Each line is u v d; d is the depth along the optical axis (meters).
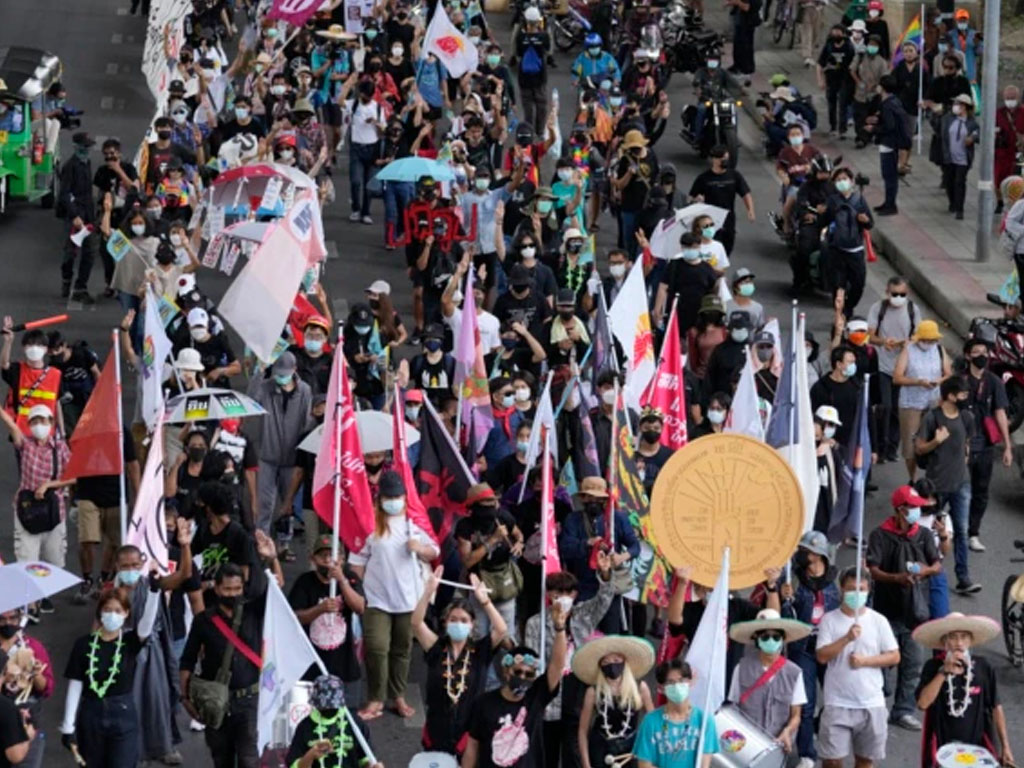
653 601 68.62
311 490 79.00
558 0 159.25
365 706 68.44
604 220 123.12
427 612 70.31
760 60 158.25
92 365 85.94
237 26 165.50
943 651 61.41
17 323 105.56
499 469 74.69
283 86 122.81
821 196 110.25
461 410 78.06
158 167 111.12
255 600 61.78
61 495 75.00
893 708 70.25
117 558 64.44
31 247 117.75
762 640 61.78
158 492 65.06
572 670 59.59
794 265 110.69
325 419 68.69
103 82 151.38
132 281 96.69
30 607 75.12
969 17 143.62
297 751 55.41
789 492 65.44
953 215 123.25
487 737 57.47
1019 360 92.31
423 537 67.75
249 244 97.75
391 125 119.44
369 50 132.62
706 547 65.69
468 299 77.75
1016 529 85.69
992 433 81.81
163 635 63.28
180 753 66.44
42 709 69.62
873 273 116.69
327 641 65.25
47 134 124.00
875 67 135.12
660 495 65.62
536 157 120.00
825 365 90.06
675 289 94.50
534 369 86.81
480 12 147.50
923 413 86.50
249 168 98.81
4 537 83.25
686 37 152.38
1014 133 122.50
